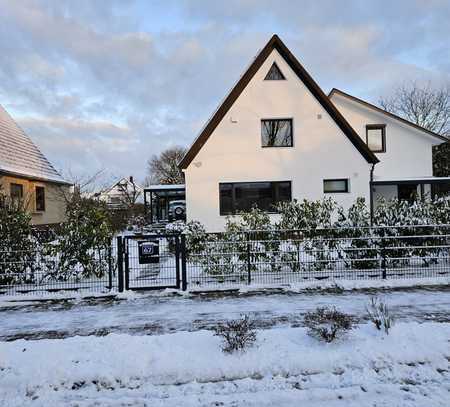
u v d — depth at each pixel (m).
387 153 19.22
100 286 7.64
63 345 4.43
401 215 8.63
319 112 14.98
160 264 7.70
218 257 8.05
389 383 3.63
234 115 14.79
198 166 14.66
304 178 14.94
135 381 3.76
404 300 6.53
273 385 3.64
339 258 8.27
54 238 8.17
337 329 4.43
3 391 3.62
